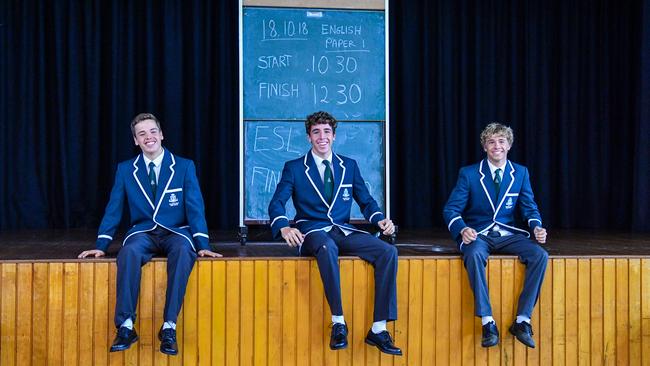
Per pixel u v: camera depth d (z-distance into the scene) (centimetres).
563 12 537
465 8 533
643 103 496
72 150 495
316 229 304
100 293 288
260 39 412
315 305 298
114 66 493
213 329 293
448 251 327
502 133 311
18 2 486
